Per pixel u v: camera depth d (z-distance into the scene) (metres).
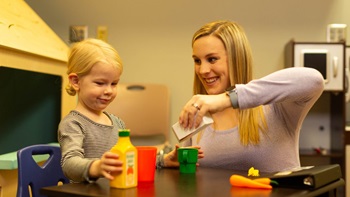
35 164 1.16
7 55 1.57
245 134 1.12
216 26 1.16
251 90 0.86
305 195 0.69
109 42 3.02
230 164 1.15
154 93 2.82
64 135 1.00
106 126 1.12
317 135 2.91
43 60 1.84
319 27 2.89
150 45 3.00
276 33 2.92
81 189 0.72
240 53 1.14
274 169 1.12
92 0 3.01
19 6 1.93
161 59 3.00
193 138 1.23
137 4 3.00
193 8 2.96
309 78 0.88
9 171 1.62
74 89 1.11
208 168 1.03
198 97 0.86
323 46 2.56
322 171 0.76
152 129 2.79
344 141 2.53
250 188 0.74
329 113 2.89
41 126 2.31
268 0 2.91
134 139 2.95
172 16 2.98
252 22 2.92
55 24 3.03
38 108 2.30
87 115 1.09
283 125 1.12
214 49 1.12
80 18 3.02
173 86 2.99
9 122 2.16
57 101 2.31
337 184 0.79
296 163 1.13
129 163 0.74
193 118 0.84
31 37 1.82
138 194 0.68
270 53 2.92
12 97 2.19
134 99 2.80
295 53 2.57
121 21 3.01
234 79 1.14
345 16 2.88
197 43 1.15
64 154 0.92
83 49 1.06
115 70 1.06
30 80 2.27
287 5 2.91
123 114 2.78
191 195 0.68
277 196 0.67
